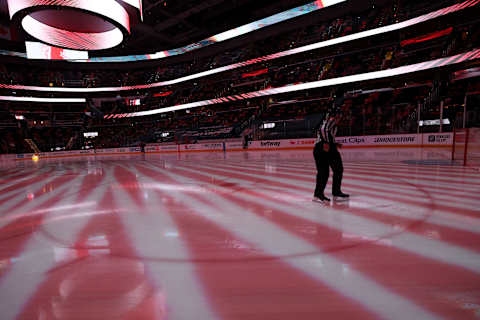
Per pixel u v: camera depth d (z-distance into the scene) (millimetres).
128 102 32094
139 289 1266
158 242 1870
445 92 15609
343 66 21094
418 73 16125
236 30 22406
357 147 14242
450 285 1220
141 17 8641
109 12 7508
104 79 31656
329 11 19359
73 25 9328
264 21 21031
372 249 1637
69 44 9898
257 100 24641
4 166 12828
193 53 26766
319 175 2816
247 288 1251
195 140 22500
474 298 1119
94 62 28266
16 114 27906
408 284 1236
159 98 31844
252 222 2270
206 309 1101
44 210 2938
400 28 16672
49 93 29422
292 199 3104
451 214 2318
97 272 1447
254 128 19594
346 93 19891
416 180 4059
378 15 19047
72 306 1146
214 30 23578
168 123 28797
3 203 3406
